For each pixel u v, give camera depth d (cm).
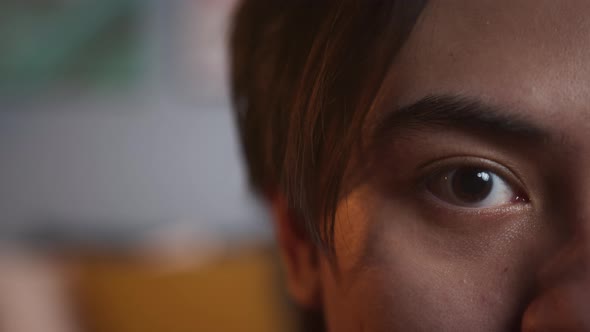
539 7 23
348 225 25
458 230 24
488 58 23
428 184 24
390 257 24
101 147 142
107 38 138
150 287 94
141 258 112
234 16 37
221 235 135
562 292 21
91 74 139
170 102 140
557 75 22
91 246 137
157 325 92
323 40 26
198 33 137
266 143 32
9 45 137
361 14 25
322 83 26
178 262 109
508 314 23
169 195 143
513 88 22
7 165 144
